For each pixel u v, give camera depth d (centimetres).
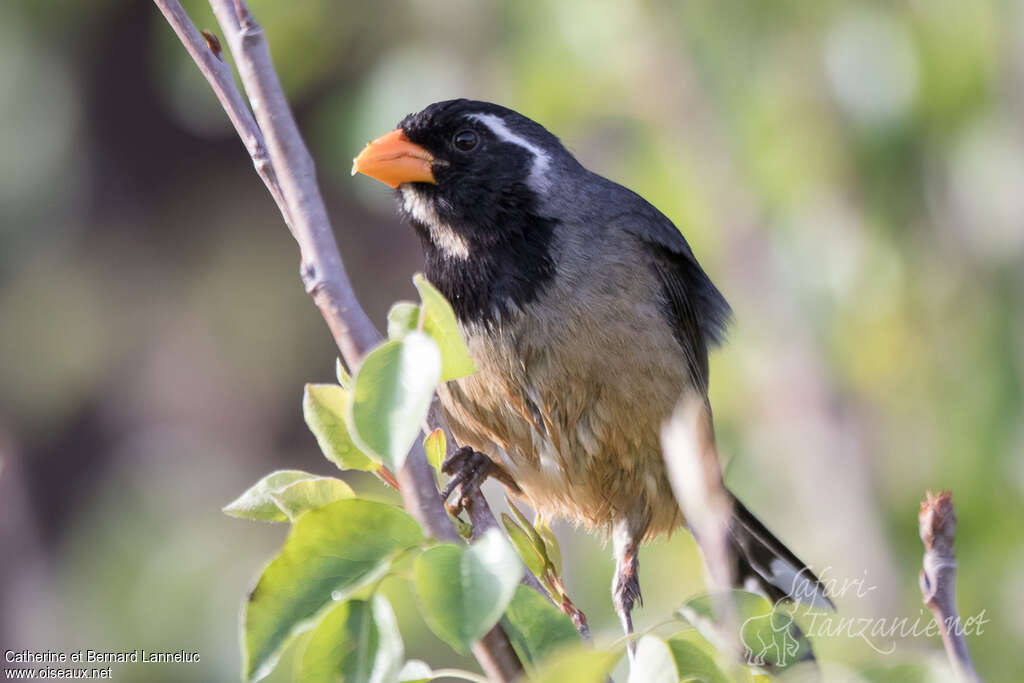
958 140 1175
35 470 2119
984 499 1159
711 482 443
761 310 1245
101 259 2155
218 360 2186
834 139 1223
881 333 1236
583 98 1234
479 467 781
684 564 1136
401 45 1262
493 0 1230
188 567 1730
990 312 1187
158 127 2133
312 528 407
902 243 1223
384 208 1273
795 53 1223
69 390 2153
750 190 1248
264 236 2208
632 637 433
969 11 1155
